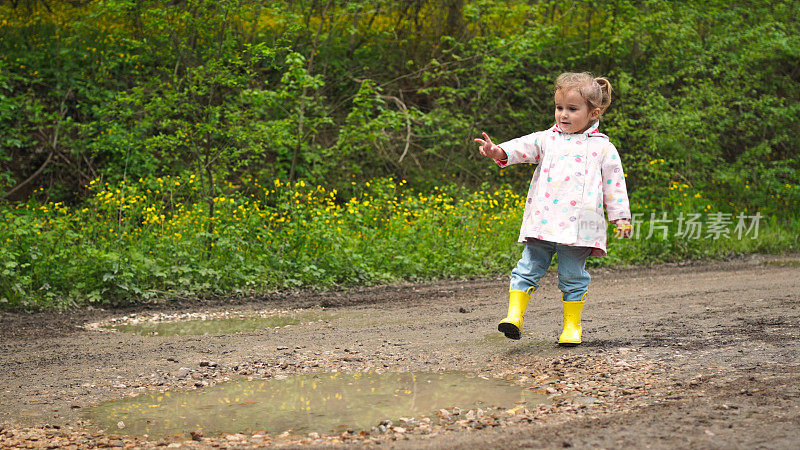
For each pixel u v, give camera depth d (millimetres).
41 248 7945
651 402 3455
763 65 18219
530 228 4949
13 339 5840
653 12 16297
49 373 4641
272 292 8523
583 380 4043
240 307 7637
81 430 3443
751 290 7629
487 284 9320
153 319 6922
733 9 17562
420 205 12180
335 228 9883
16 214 10305
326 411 3656
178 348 5371
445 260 10297
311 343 5508
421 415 3531
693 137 16219
